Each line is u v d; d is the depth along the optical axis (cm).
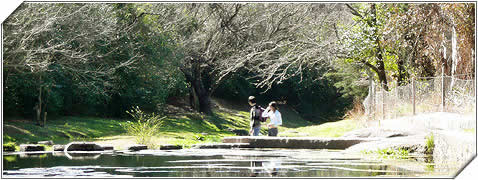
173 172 686
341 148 1298
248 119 3553
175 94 3300
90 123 2039
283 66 4094
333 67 2939
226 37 3045
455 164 815
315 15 2727
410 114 1531
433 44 1931
